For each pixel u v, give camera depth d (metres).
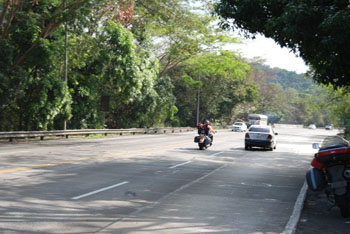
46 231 6.68
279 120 167.38
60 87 32.78
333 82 13.42
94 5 33.91
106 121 49.81
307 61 14.80
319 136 67.81
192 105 79.62
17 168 13.78
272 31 12.79
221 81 77.69
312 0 11.19
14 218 7.38
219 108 85.06
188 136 44.62
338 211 9.42
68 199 9.30
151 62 45.28
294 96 169.75
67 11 29.41
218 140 38.28
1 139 29.69
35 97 31.52
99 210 8.39
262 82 112.44
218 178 13.86
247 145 27.61
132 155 20.39
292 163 20.48
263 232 7.28
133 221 7.62
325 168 8.74
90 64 39.38
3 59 28.36
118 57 39.03
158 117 54.38
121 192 10.49
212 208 9.09
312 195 11.53
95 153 20.59
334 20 10.19
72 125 39.31
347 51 11.42
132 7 34.88
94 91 39.62
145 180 12.68
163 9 35.12
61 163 15.76
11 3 27.36
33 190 10.11
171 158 19.80
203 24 42.44
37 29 30.84
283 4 12.29
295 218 8.38
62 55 34.16
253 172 15.99
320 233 7.39
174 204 9.34
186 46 50.25
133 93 41.41
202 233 7.01
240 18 13.48
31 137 32.03
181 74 74.19
